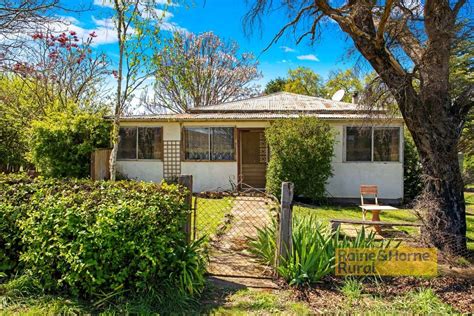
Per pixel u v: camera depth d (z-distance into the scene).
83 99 16.28
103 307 3.32
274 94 16.30
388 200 11.29
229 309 3.42
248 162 13.86
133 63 8.12
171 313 3.30
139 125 12.52
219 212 8.41
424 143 5.70
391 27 5.62
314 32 6.81
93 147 11.90
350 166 11.41
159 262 3.57
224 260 4.88
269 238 4.62
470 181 5.96
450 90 5.62
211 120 11.96
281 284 4.03
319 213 9.10
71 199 3.73
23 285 3.56
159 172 12.53
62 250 3.46
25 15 5.11
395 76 5.59
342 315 3.36
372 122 6.55
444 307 3.59
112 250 3.44
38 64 12.42
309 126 10.59
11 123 13.21
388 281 4.22
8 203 3.91
